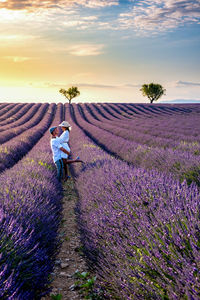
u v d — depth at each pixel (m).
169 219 2.25
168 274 1.84
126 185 3.51
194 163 5.05
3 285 1.86
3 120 34.47
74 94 79.00
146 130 21.36
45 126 27.47
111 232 2.74
